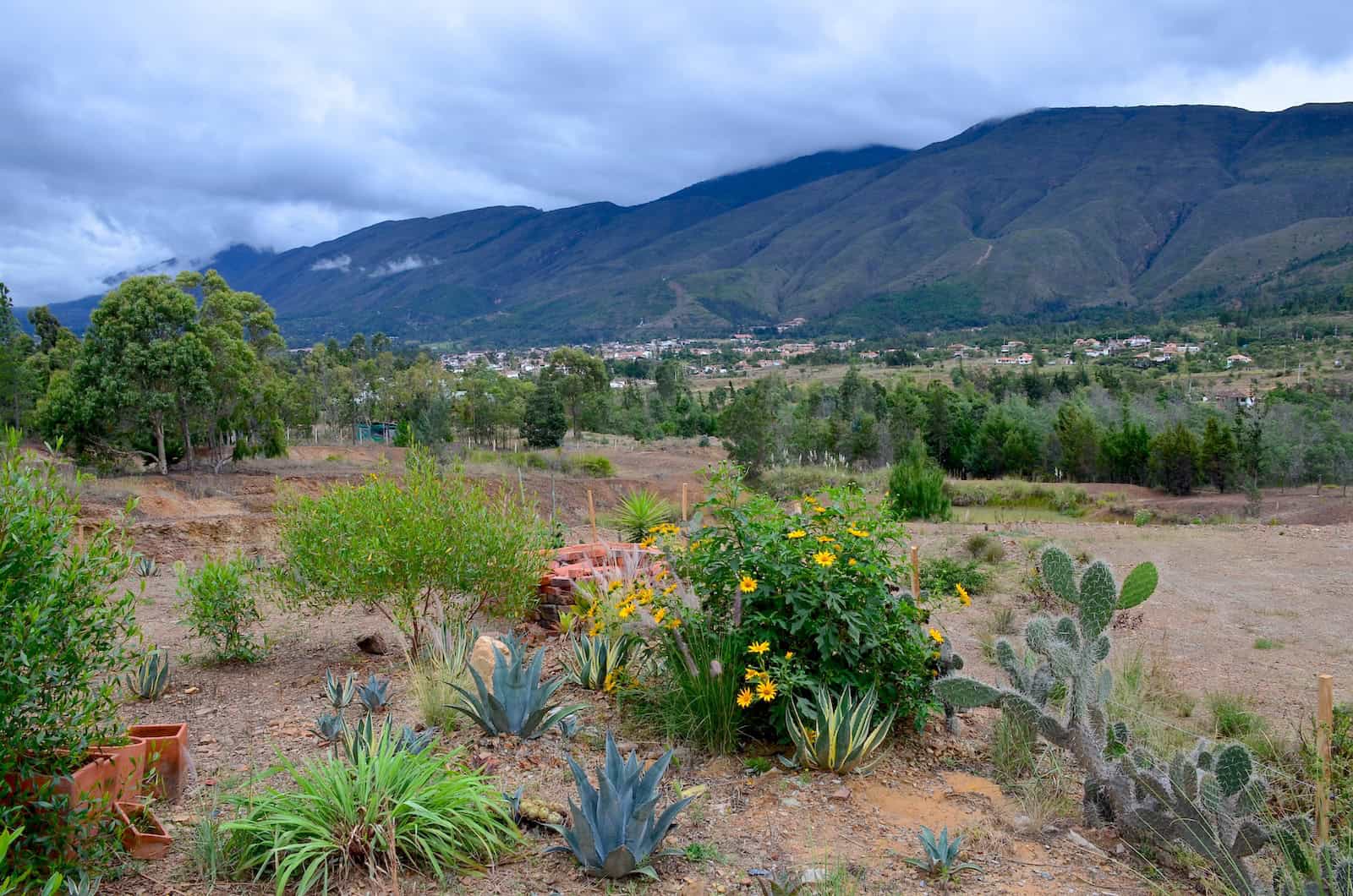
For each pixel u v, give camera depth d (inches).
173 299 1138.7
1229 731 232.8
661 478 1472.7
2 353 1503.4
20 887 124.3
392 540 261.7
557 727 208.5
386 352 4047.7
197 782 171.5
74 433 1115.3
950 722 223.5
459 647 248.7
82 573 137.8
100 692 141.3
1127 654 311.0
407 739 172.6
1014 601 415.2
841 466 1517.0
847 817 167.5
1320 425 1534.2
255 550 534.3
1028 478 1792.6
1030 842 161.6
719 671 195.0
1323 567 511.8
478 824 147.3
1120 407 2133.4
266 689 247.0
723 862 146.2
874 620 197.9
